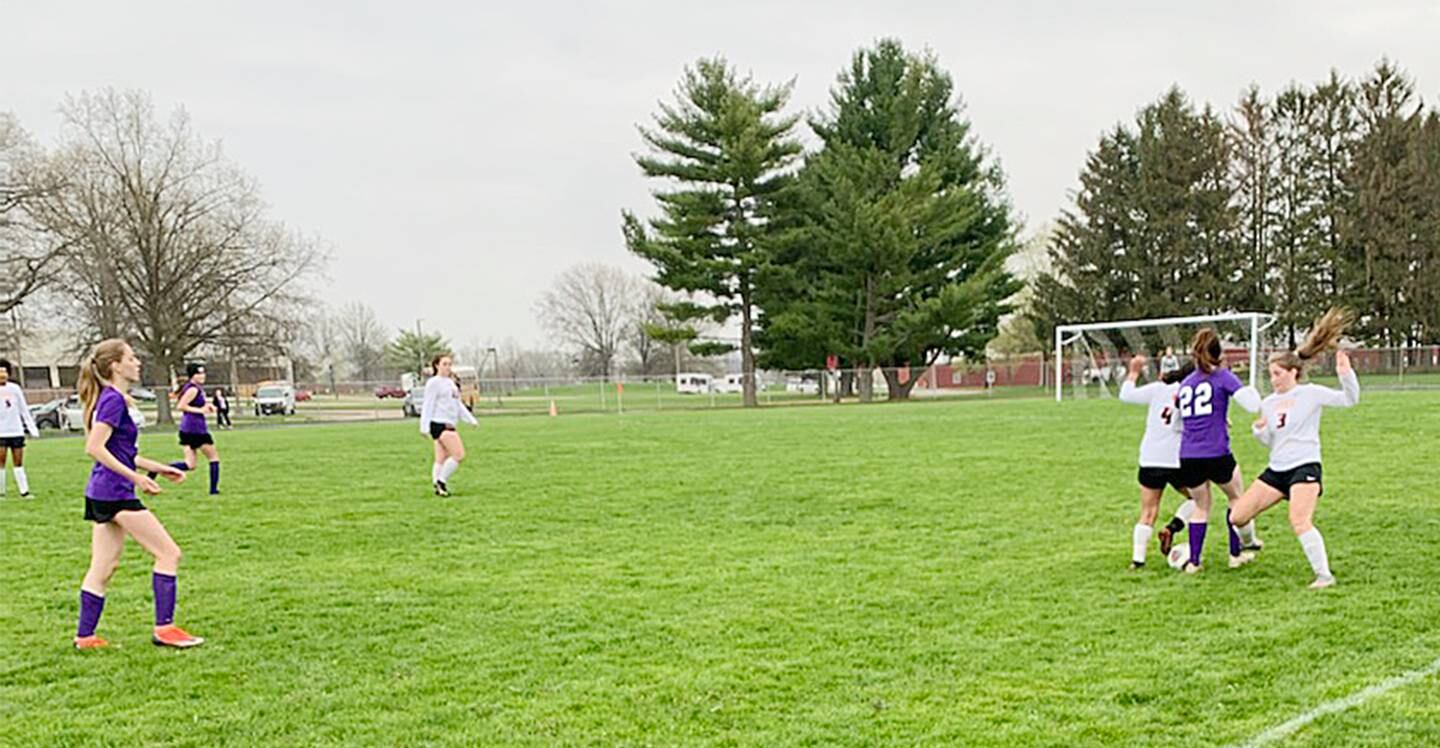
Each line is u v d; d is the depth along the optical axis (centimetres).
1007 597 644
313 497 1248
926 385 5125
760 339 4912
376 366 10250
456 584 730
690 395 5106
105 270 4188
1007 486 1163
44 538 995
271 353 4747
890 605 633
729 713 444
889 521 955
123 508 577
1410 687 444
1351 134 5525
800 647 544
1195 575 685
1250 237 5697
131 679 520
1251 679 464
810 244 4628
